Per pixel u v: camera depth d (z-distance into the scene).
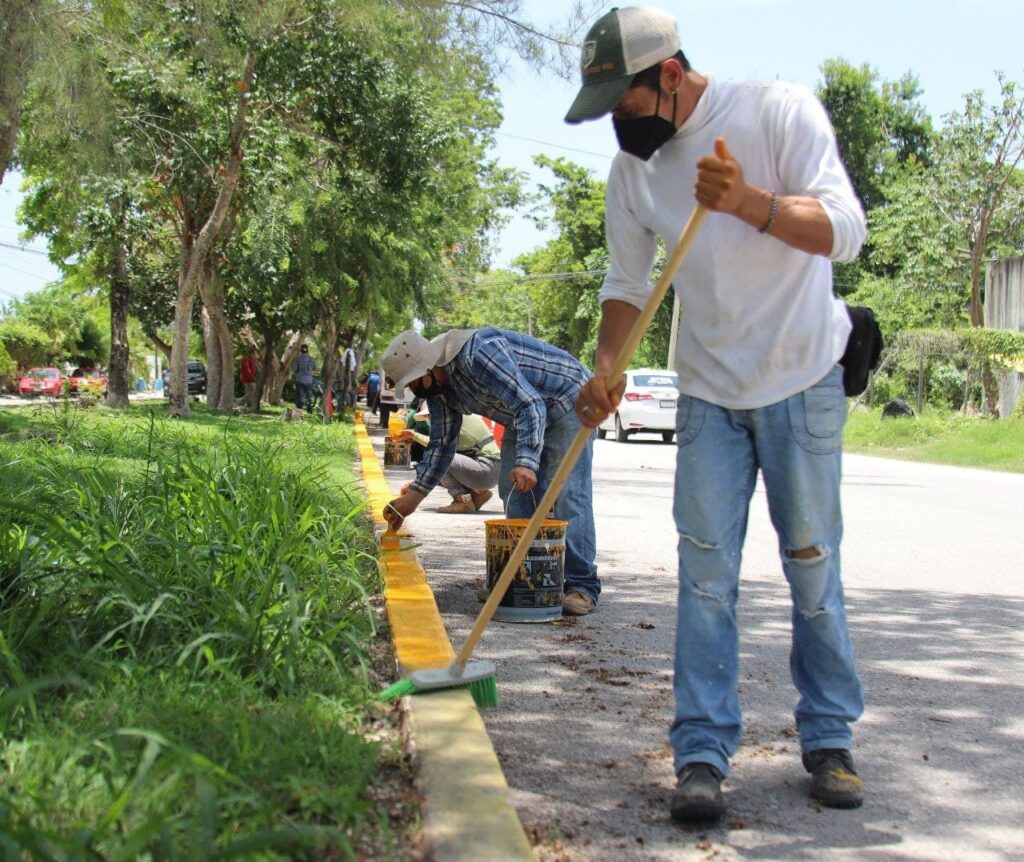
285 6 14.98
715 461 3.20
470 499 9.91
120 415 18.39
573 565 5.87
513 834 2.74
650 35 3.02
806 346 3.15
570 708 4.08
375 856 2.61
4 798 2.46
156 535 4.61
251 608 3.96
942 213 34.12
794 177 3.03
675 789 3.07
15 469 7.50
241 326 34.62
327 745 3.07
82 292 32.62
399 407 24.73
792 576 3.27
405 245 23.45
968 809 3.22
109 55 14.28
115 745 2.61
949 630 5.62
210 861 2.15
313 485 7.32
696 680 3.15
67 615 3.88
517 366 5.57
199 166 20.19
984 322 34.66
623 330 3.46
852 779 3.21
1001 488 13.91
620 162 3.35
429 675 3.77
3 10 11.94
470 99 26.23
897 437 23.41
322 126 20.36
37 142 15.98
